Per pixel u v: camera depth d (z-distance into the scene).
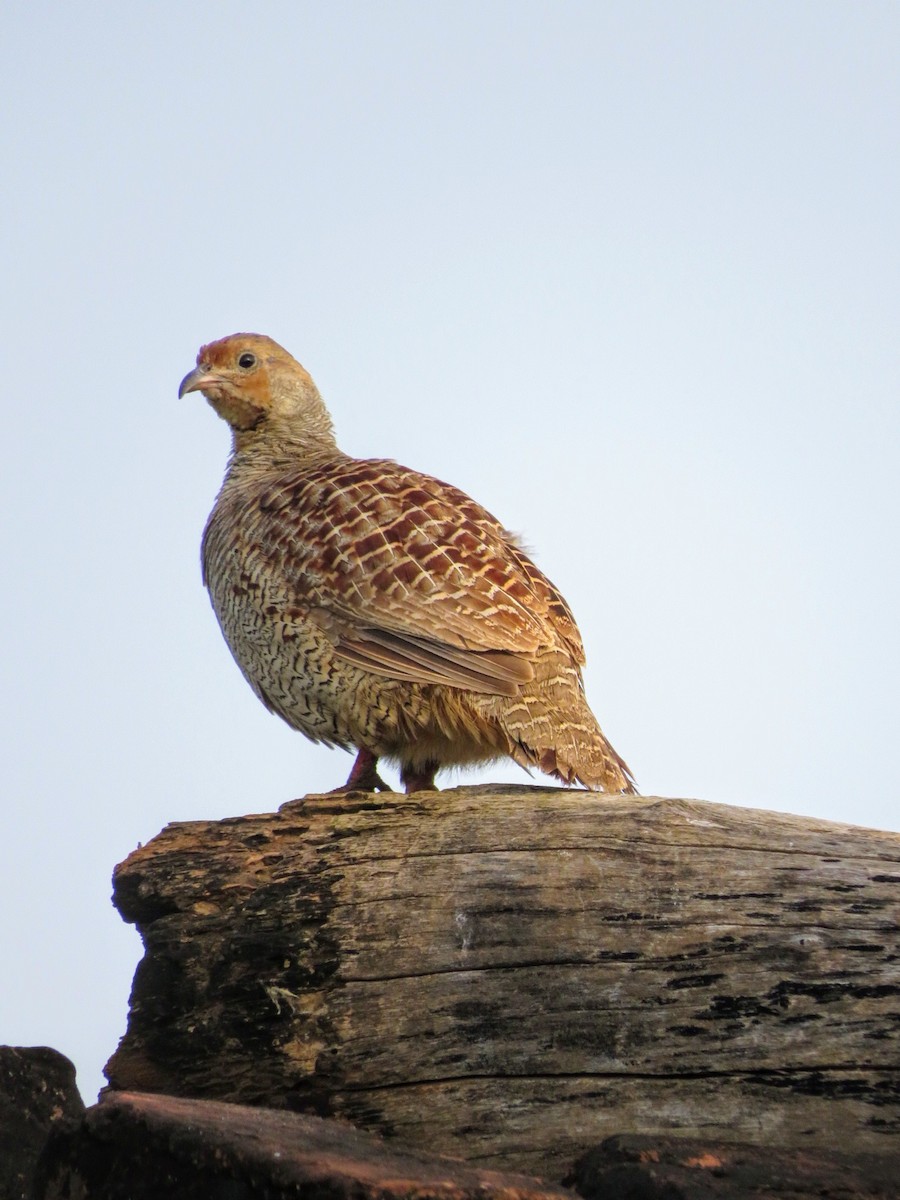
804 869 8.56
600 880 8.82
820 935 8.30
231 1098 9.06
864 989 8.13
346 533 12.65
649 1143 7.76
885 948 8.20
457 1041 8.63
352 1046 8.81
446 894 9.06
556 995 8.56
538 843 9.11
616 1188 7.48
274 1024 9.07
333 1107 8.73
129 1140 8.01
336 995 9.01
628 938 8.58
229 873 9.76
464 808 9.52
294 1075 8.88
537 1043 8.48
